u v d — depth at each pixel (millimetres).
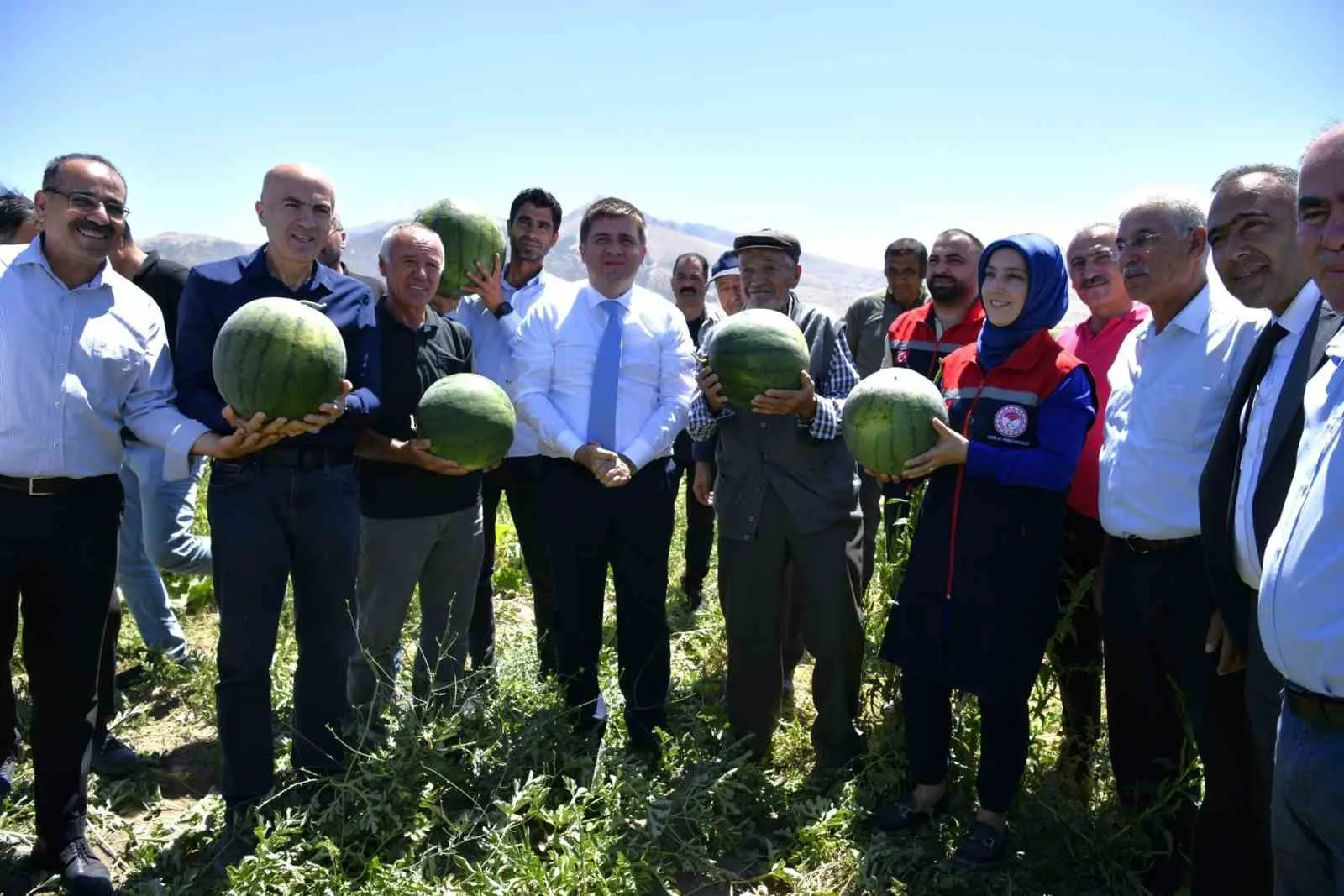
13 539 3645
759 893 3912
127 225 5141
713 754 4859
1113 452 3797
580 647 4801
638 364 4742
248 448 3840
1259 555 2855
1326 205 2320
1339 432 2316
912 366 6039
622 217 4680
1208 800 3508
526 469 5605
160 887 3729
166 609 5973
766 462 4535
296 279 4227
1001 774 3918
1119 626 3836
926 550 4121
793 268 4848
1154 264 3562
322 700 4266
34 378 3623
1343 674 2271
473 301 6031
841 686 4613
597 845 3889
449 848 3896
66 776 3844
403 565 4773
